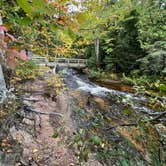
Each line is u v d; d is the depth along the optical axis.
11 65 0.67
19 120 4.10
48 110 5.01
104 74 13.16
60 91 6.55
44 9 0.77
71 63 15.09
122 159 2.19
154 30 10.83
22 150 3.63
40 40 5.03
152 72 9.14
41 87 6.08
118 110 5.34
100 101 6.55
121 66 13.37
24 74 5.93
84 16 0.97
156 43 8.85
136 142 2.84
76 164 3.48
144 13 12.22
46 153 3.72
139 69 11.12
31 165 3.42
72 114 4.98
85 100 6.62
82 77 12.89
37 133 4.11
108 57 14.30
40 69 6.77
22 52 0.70
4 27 0.67
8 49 0.66
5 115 3.92
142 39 11.89
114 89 9.45
